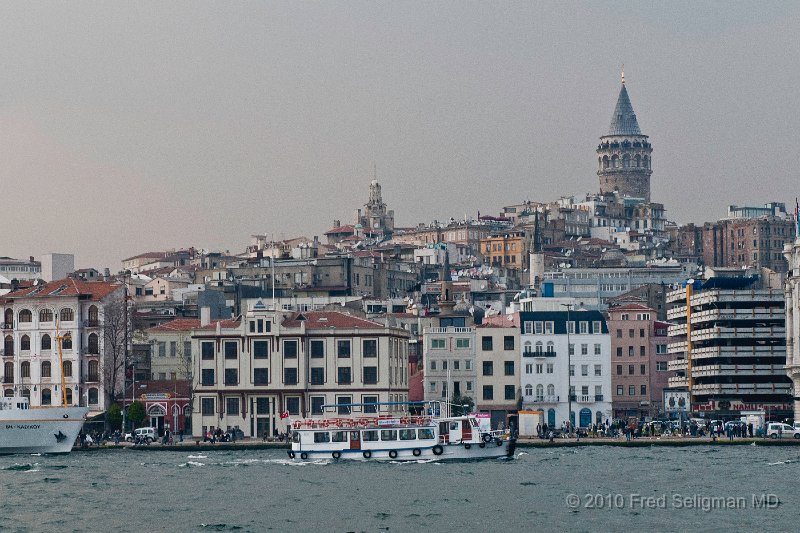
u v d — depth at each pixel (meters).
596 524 191.00
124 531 189.75
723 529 186.00
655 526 188.88
